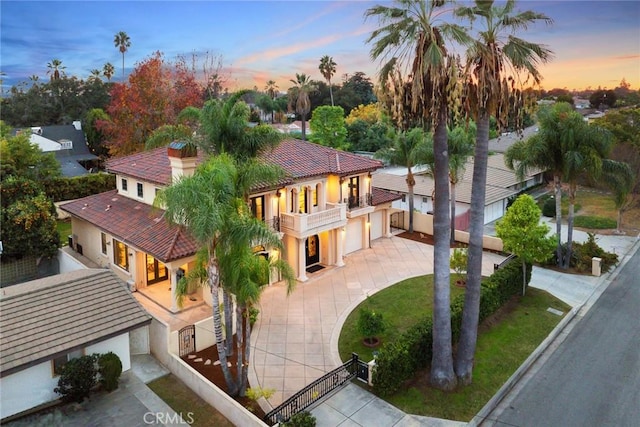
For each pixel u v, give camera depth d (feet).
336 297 79.25
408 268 92.79
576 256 94.12
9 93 280.51
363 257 99.55
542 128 88.69
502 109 50.01
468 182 132.98
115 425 46.85
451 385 53.06
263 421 46.42
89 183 137.49
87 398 51.37
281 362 59.62
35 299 55.06
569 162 84.43
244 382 51.65
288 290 50.60
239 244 45.60
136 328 55.36
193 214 43.60
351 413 48.85
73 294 57.31
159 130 81.71
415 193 129.59
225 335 63.36
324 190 94.43
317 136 223.92
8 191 92.02
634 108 190.80
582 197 157.38
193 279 51.96
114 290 59.67
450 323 55.42
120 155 159.84
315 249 95.35
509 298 76.79
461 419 48.32
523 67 50.60
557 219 93.81
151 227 77.92
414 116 49.80
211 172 46.78
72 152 209.87
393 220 121.90
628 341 65.51
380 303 76.59
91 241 95.76
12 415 47.57
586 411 50.39
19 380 47.70
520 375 57.41
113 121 179.11
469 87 50.14
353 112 295.48
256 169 52.24
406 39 47.21
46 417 48.03
